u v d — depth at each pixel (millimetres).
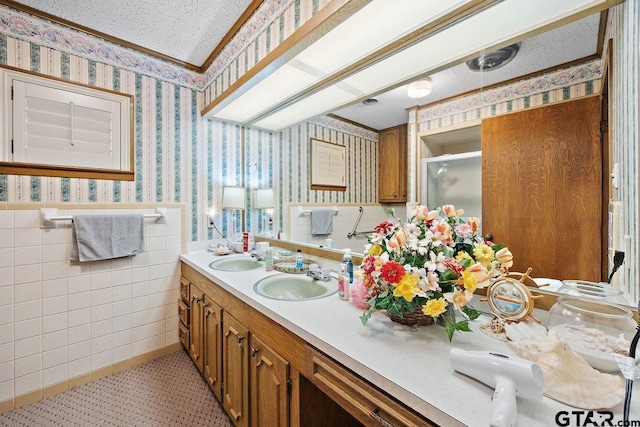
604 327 718
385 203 1541
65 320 1791
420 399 600
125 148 1989
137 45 2014
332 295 1282
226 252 2225
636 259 725
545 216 982
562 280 946
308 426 1005
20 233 1641
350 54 1354
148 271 2107
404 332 905
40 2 1591
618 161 823
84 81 1829
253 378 1250
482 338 854
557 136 950
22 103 1632
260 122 2324
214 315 1652
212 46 2041
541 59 986
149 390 1804
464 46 1197
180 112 2234
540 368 621
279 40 1406
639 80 692
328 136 1883
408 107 1431
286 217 2213
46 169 1706
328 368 839
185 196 2260
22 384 1658
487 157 1132
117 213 1961
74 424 1519
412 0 998
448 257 908
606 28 851
